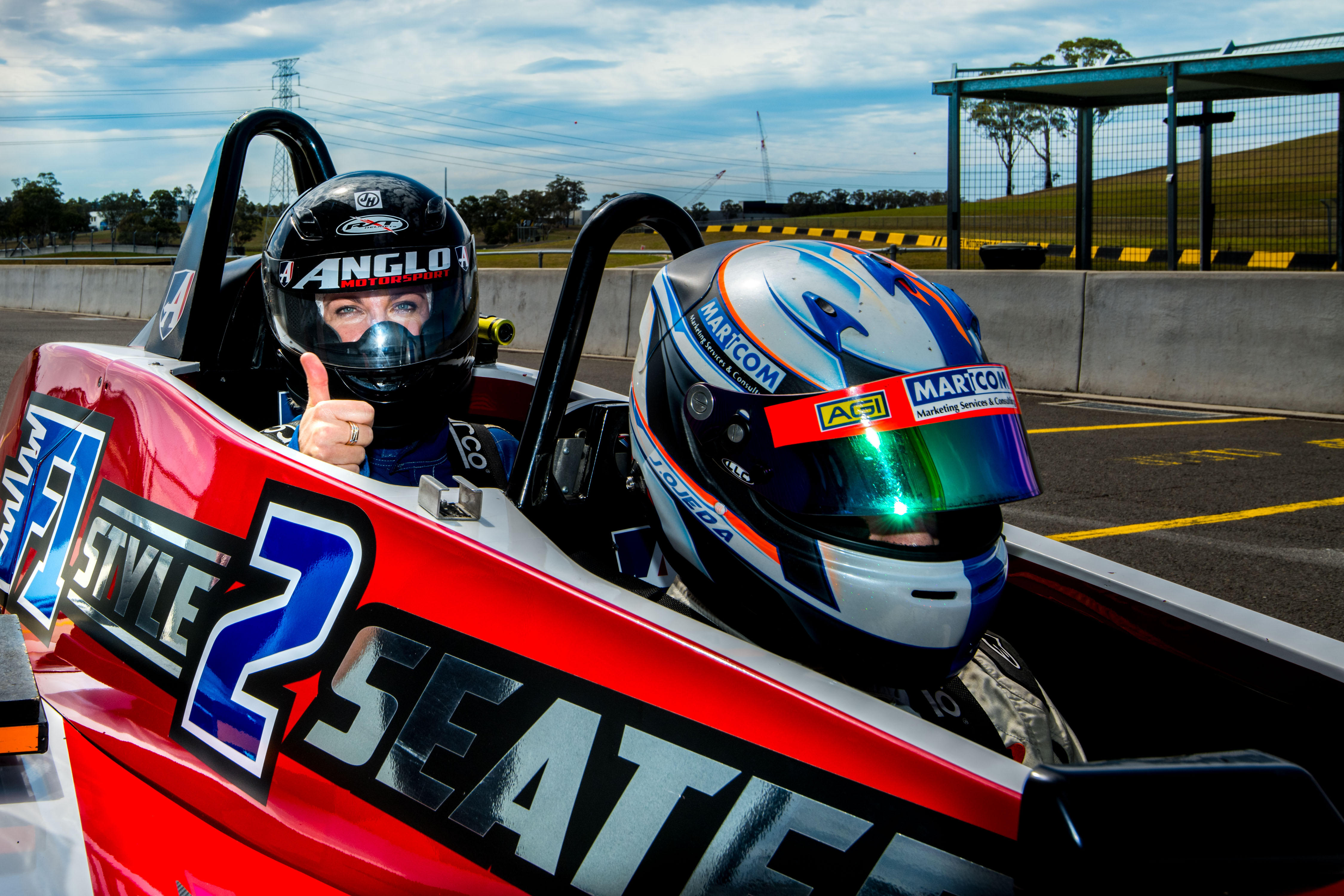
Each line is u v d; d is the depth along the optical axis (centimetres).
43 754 133
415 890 112
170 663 138
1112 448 552
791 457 117
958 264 974
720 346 126
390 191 171
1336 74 897
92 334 1231
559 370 147
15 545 181
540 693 111
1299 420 636
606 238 150
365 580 123
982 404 120
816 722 101
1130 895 75
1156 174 995
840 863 96
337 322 167
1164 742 150
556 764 108
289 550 131
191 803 128
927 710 136
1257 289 673
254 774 125
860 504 114
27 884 113
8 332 1245
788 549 118
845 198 6644
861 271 129
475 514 125
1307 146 907
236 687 130
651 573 172
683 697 105
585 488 167
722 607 127
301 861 119
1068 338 757
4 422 210
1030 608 169
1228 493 458
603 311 1002
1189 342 703
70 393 186
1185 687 147
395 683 118
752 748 102
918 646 116
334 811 119
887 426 115
